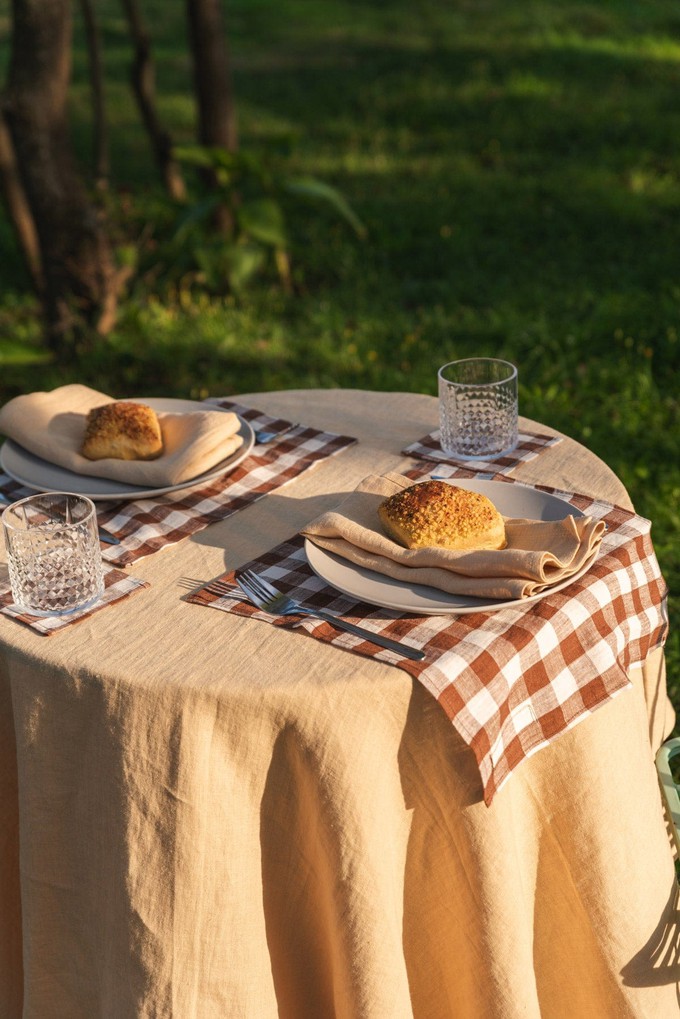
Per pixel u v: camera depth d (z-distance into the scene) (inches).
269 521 73.6
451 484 73.2
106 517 74.6
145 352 203.6
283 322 220.8
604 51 450.3
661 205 280.8
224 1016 61.9
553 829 66.0
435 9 552.4
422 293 233.8
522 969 63.6
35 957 65.4
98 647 60.6
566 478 77.4
